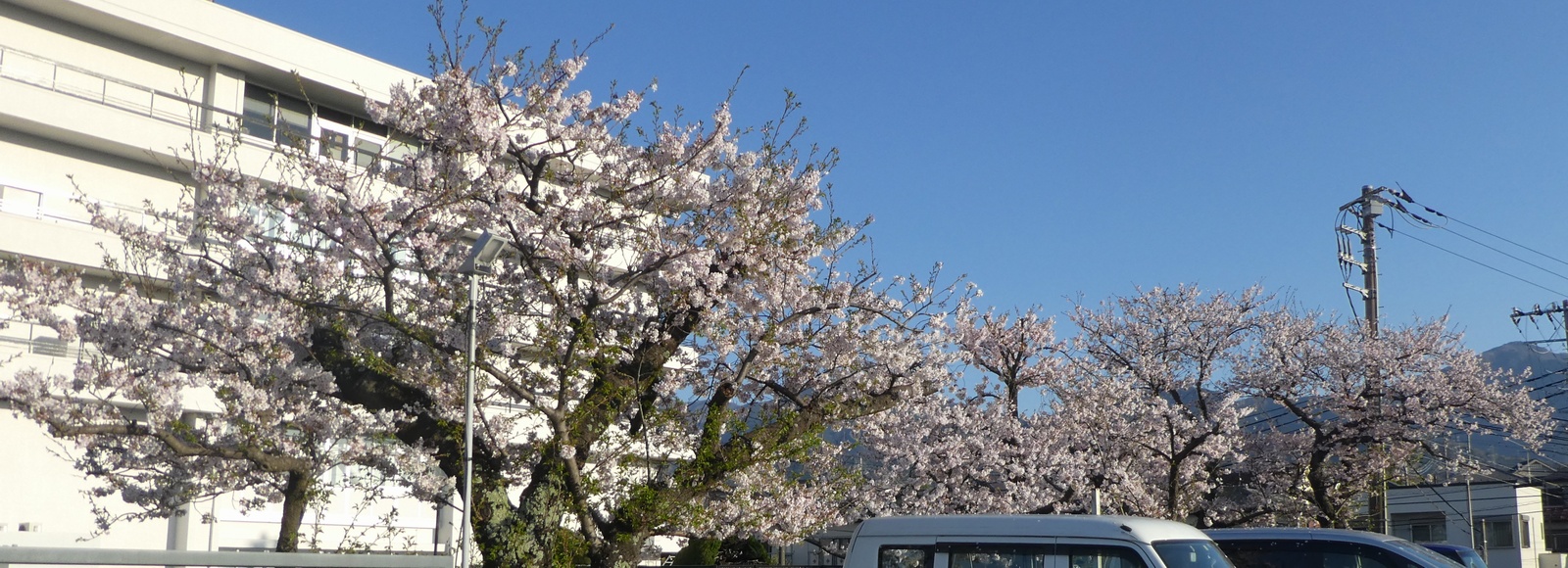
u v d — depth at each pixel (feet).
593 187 46.32
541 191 48.24
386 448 44.11
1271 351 84.23
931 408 62.03
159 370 38.91
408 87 83.87
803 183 46.26
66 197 68.80
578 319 42.55
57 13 70.90
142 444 40.65
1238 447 79.61
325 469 44.34
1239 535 42.47
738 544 80.33
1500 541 138.72
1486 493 139.85
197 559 24.38
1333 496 84.64
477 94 42.47
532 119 45.06
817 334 50.03
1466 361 82.07
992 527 32.81
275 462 39.24
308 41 79.82
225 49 75.92
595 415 42.22
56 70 70.79
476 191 42.98
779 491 46.44
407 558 27.40
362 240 41.32
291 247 45.24
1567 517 157.99
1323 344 83.87
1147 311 86.17
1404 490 145.79
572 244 43.86
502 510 40.81
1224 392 84.74
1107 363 84.84
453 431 40.73
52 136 68.28
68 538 62.34
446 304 42.91
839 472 52.65
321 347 41.50
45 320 40.22
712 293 44.32
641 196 45.50
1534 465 105.40
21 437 63.82
